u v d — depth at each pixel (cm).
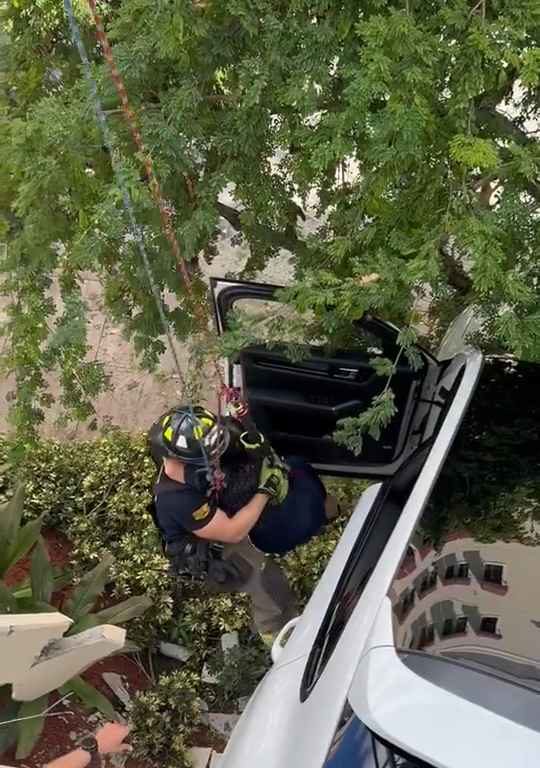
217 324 349
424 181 271
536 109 310
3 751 351
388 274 266
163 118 291
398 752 202
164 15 266
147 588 416
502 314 274
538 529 248
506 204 270
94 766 362
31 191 299
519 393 286
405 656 221
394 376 325
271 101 286
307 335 323
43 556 387
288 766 231
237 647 403
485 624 231
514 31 252
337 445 347
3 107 350
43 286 349
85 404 381
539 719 207
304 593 421
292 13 272
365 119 256
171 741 370
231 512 325
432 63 253
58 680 345
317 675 259
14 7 353
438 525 253
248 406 347
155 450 313
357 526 327
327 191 316
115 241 320
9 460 419
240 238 372
